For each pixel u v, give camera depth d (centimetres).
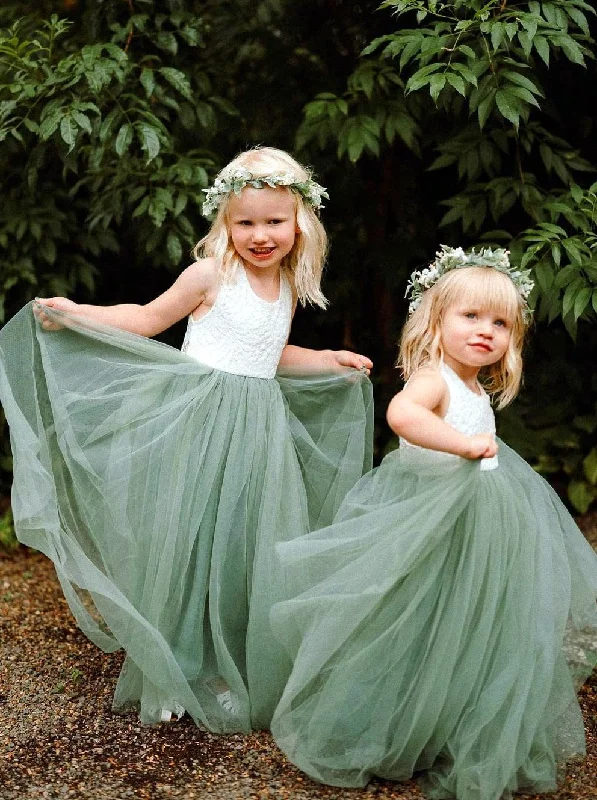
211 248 271
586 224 345
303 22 445
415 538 223
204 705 262
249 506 264
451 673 225
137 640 254
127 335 267
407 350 246
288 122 436
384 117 373
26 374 266
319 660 230
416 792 230
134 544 259
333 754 233
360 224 462
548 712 235
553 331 452
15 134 348
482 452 217
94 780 232
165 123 399
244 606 267
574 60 314
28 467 256
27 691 283
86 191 432
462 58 346
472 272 235
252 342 267
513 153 409
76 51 381
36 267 433
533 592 231
